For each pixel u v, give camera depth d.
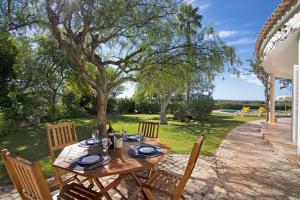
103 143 3.33
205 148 6.97
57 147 3.86
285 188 4.04
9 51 11.34
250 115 21.11
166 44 6.33
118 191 3.35
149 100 22.33
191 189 3.97
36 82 12.50
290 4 4.89
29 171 1.84
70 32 5.59
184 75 6.61
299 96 5.85
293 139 6.76
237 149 6.93
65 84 14.71
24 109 11.78
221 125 13.06
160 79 7.01
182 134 9.58
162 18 6.00
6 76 11.88
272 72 12.30
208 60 6.29
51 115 13.68
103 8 5.05
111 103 22.38
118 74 7.07
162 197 3.52
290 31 5.29
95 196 2.72
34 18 5.23
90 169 2.58
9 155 2.05
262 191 3.92
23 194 2.25
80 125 12.41
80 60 6.20
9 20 4.97
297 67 6.45
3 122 9.38
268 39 7.00
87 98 19.42
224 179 4.44
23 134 9.45
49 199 1.92
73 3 4.96
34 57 11.41
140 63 6.82
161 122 13.50
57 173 3.38
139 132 4.86
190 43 6.29
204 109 15.69
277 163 5.49
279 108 28.09
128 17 5.61
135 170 2.63
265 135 8.59
